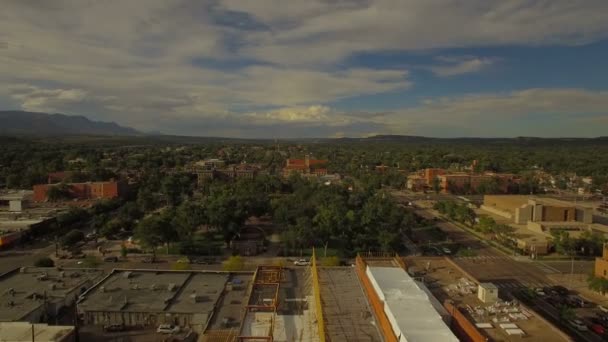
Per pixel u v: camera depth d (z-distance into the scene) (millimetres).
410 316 63812
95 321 95375
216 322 90125
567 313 105875
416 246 178125
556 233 173375
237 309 96875
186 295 104000
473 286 92688
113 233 183375
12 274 119562
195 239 181875
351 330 67688
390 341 61906
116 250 165625
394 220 184750
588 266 153250
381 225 179375
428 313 65125
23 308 96188
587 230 185250
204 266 145875
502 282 135875
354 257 160500
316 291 79875
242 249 163625
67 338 83125
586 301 120750
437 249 174000
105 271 132375
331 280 91750
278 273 103812
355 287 87438
